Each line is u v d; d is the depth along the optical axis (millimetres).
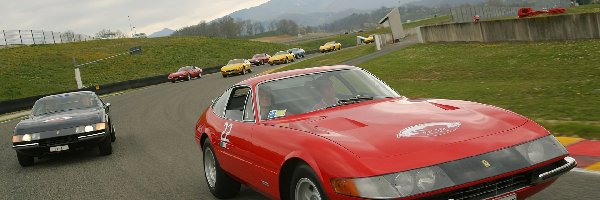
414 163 3373
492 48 27438
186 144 10523
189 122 14516
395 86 17719
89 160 9820
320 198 3705
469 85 15375
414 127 3816
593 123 7664
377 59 32656
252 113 4961
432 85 16641
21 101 31531
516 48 25328
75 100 11078
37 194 7344
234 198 5941
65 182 7988
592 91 11312
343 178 3414
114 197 6648
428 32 40094
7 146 13195
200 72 48750
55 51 86312
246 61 43844
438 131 3721
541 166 3574
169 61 88750
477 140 3580
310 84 5082
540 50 22641
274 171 4246
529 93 12156
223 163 5496
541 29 26672
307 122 4328
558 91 11914
